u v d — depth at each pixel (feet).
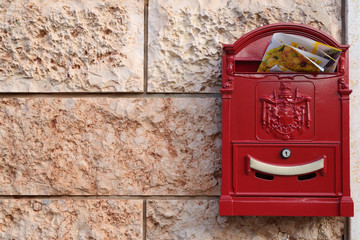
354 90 7.39
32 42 7.59
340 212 6.52
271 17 7.53
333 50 6.37
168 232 7.45
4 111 7.57
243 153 6.68
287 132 6.63
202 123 7.49
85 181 7.49
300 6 7.55
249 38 6.79
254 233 7.38
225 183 6.66
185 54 7.55
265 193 6.64
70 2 7.62
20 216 7.50
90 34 7.59
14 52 7.59
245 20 7.54
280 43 6.31
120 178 7.48
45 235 7.46
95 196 7.54
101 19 7.59
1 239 7.47
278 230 7.36
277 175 6.63
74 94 7.60
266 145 6.65
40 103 7.57
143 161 7.48
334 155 6.60
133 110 7.53
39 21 7.60
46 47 7.59
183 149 7.48
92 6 7.61
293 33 6.76
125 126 7.53
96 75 7.55
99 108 7.55
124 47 7.57
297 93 6.67
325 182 6.62
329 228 7.33
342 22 7.56
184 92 7.52
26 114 7.57
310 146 6.61
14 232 7.48
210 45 7.54
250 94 6.71
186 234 7.40
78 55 7.58
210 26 7.56
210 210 7.43
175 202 7.45
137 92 7.57
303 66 6.59
